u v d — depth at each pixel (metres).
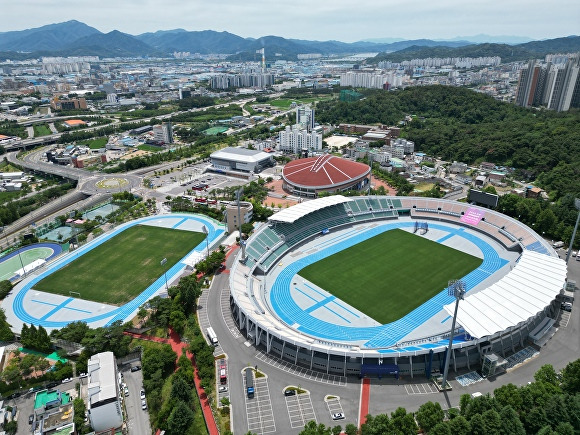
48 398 115.50
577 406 94.12
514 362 124.44
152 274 184.00
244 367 125.25
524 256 157.75
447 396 112.75
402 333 139.00
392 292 163.75
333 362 122.00
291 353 127.50
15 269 193.50
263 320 137.00
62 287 175.25
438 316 148.00
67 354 134.75
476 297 131.75
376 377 120.31
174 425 99.62
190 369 120.56
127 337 136.75
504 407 94.62
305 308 154.25
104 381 111.75
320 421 105.69
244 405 110.94
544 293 133.75
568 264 181.50
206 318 150.75
